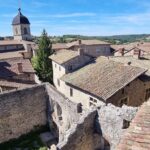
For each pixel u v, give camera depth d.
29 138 25.55
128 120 16.17
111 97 21.84
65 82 30.47
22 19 77.25
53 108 25.80
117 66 26.91
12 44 67.50
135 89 24.20
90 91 23.77
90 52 65.12
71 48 62.53
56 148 15.74
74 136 16.86
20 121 25.30
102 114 18.08
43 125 27.41
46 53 46.16
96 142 19.27
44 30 47.19
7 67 33.88
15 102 24.45
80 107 20.80
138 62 31.34
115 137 17.25
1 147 23.91
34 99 26.00
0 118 23.59
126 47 62.59
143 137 5.62
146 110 6.83
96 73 27.44
